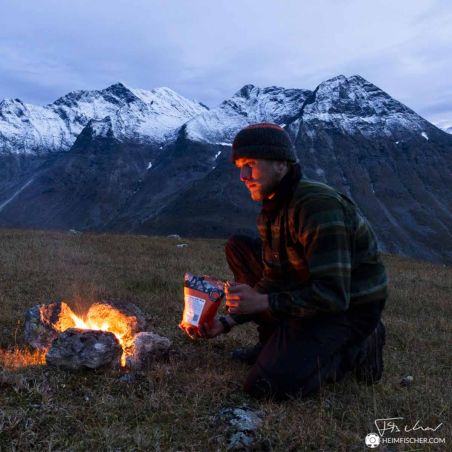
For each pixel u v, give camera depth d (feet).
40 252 18.10
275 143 5.55
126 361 6.74
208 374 6.46
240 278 7.10
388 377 7.13
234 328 9.41
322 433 5.25
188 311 6.30
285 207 5.65
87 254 18.81
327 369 5.85
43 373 6.28
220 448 4.92
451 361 8.57
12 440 4.84
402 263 29.25
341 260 5.34
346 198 5.79
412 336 10.05
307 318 5.82
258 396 5.84
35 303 10.39
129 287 13.10
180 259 19.47
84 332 6.54
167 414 5.49
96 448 4.80
